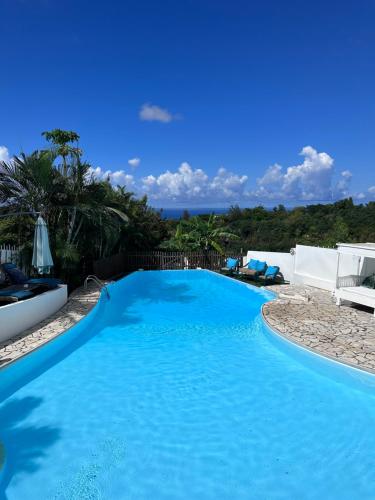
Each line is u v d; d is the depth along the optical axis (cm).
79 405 667
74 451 538
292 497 455
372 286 1226
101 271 1770
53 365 842
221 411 651
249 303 1494
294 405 669
